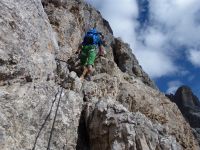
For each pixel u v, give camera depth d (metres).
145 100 16.27
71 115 11.32
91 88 14.07
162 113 16.64
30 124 10.36
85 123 12.87
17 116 10.15
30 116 10.44
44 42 12.84
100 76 15.28
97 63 16.11
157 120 16.17
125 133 12.02
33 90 10.98
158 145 12.48
